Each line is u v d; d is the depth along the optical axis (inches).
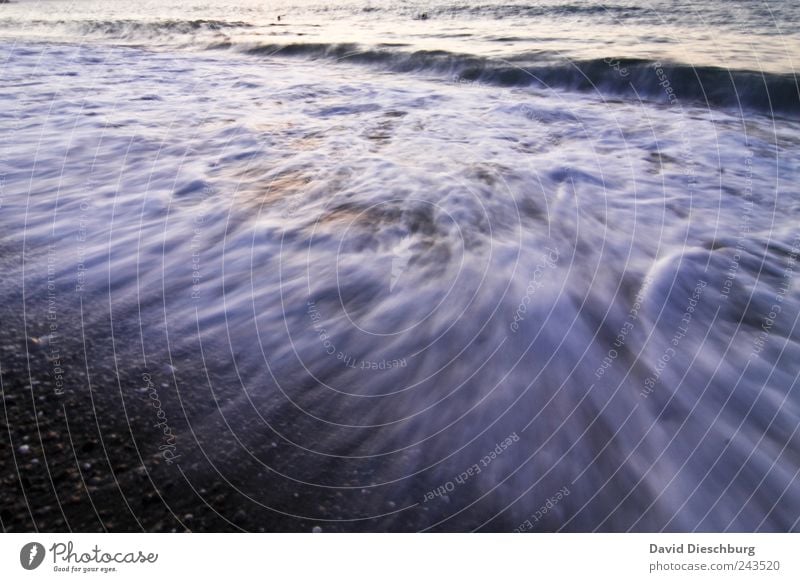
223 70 274.2
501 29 378.9
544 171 146.4
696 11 402.0
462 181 137.5
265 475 61.7
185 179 134.0
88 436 64.4
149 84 235.1
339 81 253.1
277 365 77.2
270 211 118.9
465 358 79.8
